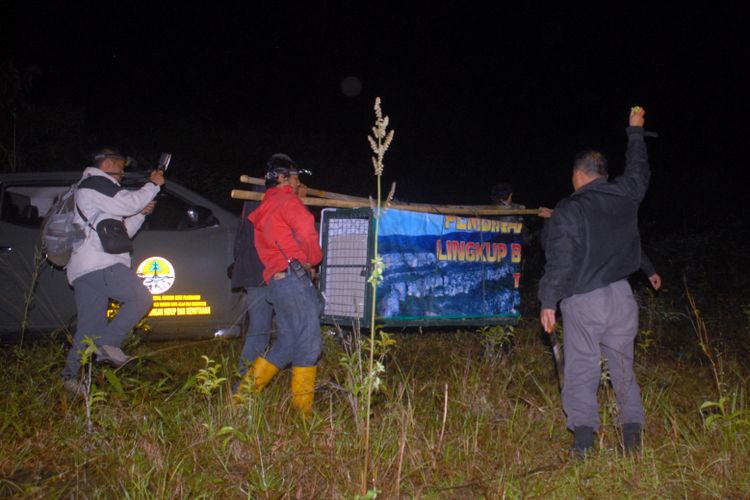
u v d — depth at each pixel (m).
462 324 6.02
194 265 6.92
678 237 11.04
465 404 5.12
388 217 5.59
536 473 4.19
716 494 3.94
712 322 8.14
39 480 3.98
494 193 7.51
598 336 4.52
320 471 4.07
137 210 5.48
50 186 6.85
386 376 5.83
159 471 3.95
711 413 5.07
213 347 6.88
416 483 4.09
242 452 4.28
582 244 4.48
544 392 5.59
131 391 4.94
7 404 4.69
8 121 10.87
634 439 4.45
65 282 6.66
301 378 4.96
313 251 4.99
